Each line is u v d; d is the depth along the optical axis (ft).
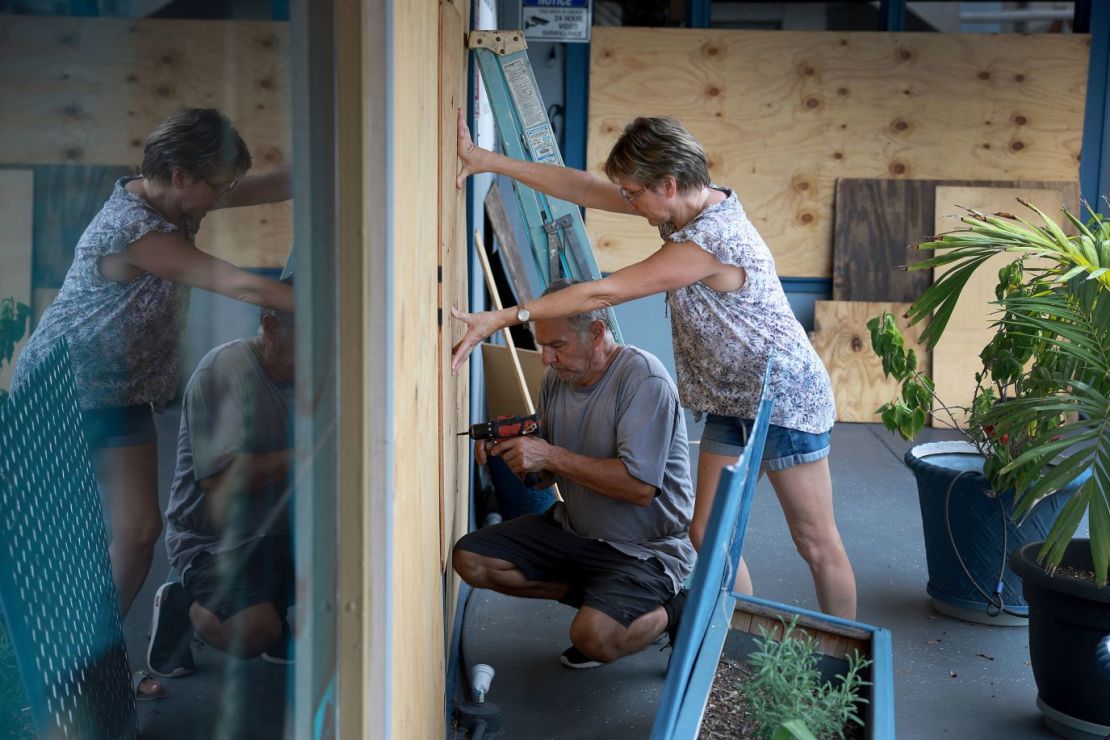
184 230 4.17
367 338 4.38
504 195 19.62
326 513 4.48
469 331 7.99
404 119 4.81
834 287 20.45
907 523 14.89
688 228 8.61
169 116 4.01
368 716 4.57
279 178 4.34
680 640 4.33
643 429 9.16
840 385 20.38
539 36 17.24
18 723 3.72
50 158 3.64
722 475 4.06
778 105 20.22
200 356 4.33
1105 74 20.12
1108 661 5.77
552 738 9.05
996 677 10.39
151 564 4.36
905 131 20.27
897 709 9.73
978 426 11.23
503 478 13.82
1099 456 8.73
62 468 3.93
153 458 4.28
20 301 3.63
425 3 5.87
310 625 4.52
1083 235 9.98
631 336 20.71
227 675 4.54
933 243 10.55
